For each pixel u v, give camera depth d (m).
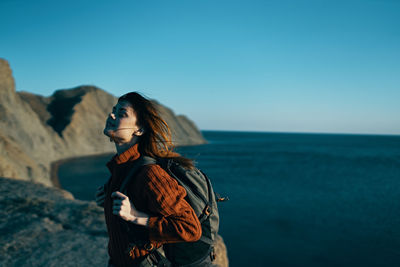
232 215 21.95
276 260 14.12
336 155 84.94
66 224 4.21
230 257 14.38
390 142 193.50
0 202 4.95
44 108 70.31
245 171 48.34
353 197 28.97
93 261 3.15
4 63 41.44
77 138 63.75
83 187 33.47
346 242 16.53
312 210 23.66
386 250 15.41
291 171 49.31
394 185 36.78
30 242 3.55
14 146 25.00
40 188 6.21
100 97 84.69
